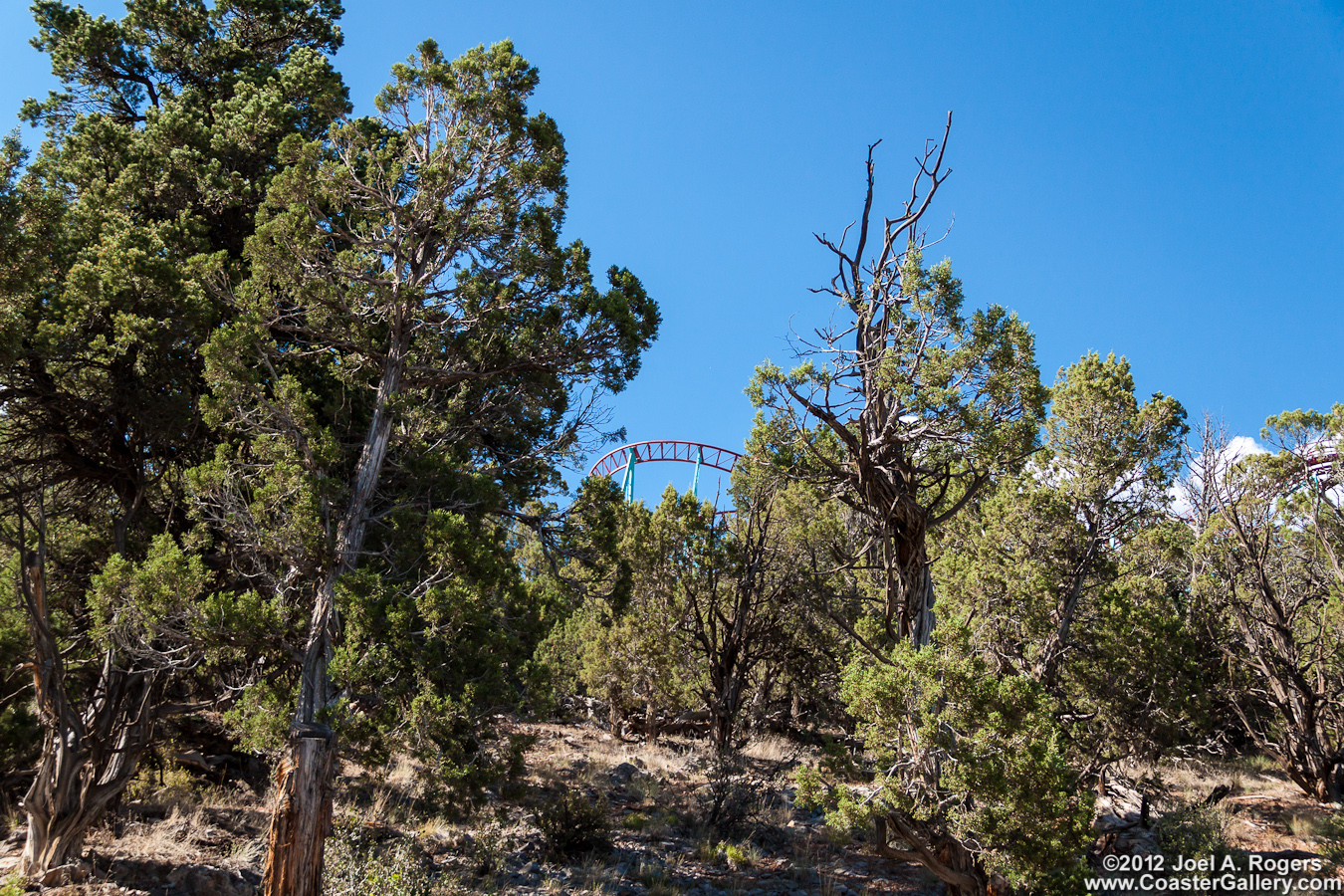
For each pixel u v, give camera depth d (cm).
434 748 1066
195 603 1061
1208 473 2205
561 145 1465
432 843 1397
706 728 2966
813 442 1296
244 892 1096
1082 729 1783
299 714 1068
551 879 1282
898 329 1202
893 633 1222
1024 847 880
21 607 1120
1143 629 1784
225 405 1169
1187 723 1769
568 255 1460
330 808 1048
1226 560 2250
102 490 1471
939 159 1244
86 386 1245
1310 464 2231
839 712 2836
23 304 1195
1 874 1003
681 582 2538
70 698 1266
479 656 1116
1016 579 1881
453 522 1134
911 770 979
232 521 1177
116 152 1609
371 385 1488
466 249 1442
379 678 1061
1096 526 2138
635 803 1858
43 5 1898
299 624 1152
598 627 2767
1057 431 2248
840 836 1622
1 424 1307
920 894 1369
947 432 1124
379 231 1427
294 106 1809
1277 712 2247
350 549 1198
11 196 1120
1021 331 1112
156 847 1170
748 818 1722
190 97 1861
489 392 1620
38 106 1916
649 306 1491
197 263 1332
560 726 3073
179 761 1526
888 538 1241
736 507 2673
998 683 951
